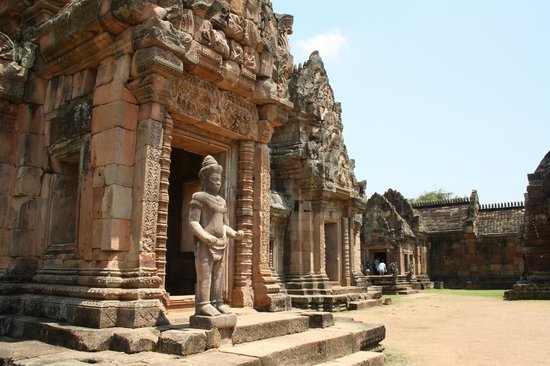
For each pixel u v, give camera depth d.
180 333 6.52
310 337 8.17
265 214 10.61
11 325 7.97
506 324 15.80
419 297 29.83
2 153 9.52
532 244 27.64
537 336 13.15
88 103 8.70
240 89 10.05
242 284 9.85
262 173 10.63
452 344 11.91
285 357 6.91
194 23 8.88
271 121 10.84
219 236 7.33
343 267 24.62
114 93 8.09
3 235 9.37
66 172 9.60
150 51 7.83
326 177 23.09
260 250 10.34
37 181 9.59
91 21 8.15
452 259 42.59
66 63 9.27
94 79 9.02
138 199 7.80
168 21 8.17
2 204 9.43
